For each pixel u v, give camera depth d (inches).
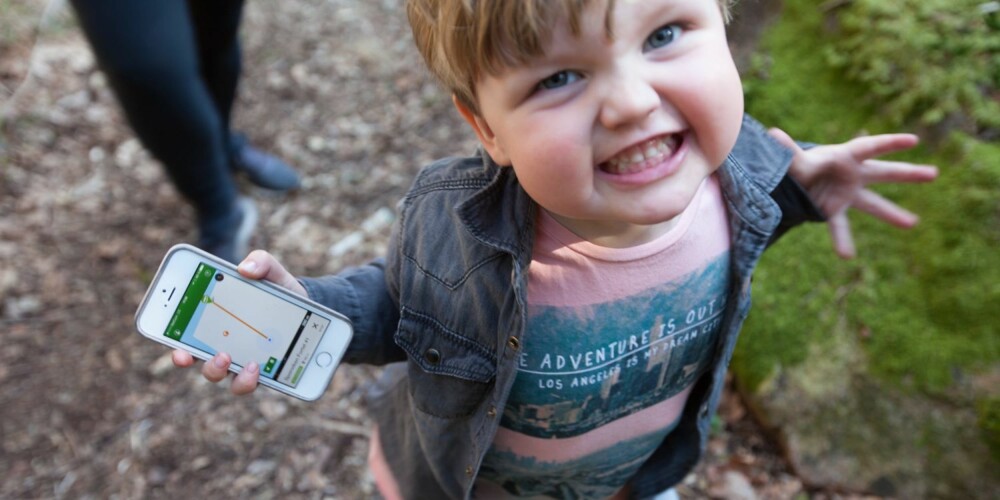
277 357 39.8
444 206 40.1
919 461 70.7
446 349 41.0
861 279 75.4
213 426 82.0
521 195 37.3
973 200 71.3
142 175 108.3
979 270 69.9
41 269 96.3
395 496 54.1
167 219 102.7
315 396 40.8
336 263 97.9
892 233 75.7
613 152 30.4
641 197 31.7
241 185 107.3
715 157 32.7
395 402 51.4
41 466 78.7
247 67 125.7
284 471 78.5
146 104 70.9
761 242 41.7
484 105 32.0
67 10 130.3
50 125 112.8
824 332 75.2
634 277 39.0
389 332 43.1
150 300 37.5
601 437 45.5
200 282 38.1
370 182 108.3
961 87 75.6
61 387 85.2
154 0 66.1
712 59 30.8
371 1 137.9
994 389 68.0
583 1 27.0
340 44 129.6
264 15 134.9
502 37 28.5
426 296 40.2
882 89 79.2
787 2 88.6
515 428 44.0
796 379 75.2
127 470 78.4
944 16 78.9
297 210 105.0
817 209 48.7
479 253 38.7
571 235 37.9
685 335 42.5
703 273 41.0
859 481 72.9
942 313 71.2
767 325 77.3
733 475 75.6
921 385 70.9
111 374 86.5
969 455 68.7
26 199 103.9
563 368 40.4
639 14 28.2
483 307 39.3
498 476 49.3
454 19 29.7
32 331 90.3
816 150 47.1
